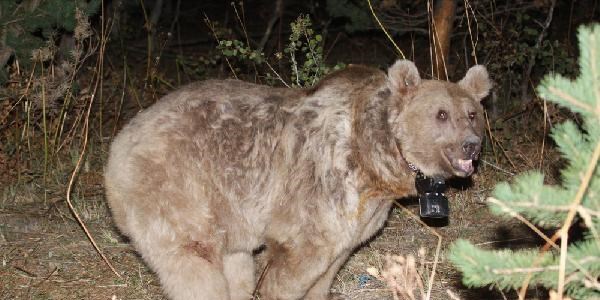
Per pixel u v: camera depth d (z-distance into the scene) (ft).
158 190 13.56
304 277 13.94
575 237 15.74
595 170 10.94
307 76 19.25
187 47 35.53
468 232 17.70
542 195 10.84
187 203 13.61
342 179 13.74
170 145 13.62
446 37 20.08
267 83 21.63
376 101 13.78
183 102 13.83
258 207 13.94
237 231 14.03
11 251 16.58
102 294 15.30
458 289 15.33
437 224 17.95
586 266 11.11
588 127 10.94
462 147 13.60
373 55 32.71
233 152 13.83
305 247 13.85
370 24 23.67
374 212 14.10
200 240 13.69
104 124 22.58
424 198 14.03
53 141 19.63
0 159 19.47
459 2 23.80
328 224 13.79
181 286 13.65
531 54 21.91
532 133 21.47
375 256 16.48
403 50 30.25
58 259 16.39
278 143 13.89
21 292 15.28
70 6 19.72
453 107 13.69
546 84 10.67
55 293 15.28
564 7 26.22
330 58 32.42
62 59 21.49
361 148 13.69
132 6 34.58
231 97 13.97
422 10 24.22
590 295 11.48
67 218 17.89
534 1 22.21
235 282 15.05
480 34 23.68
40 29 20.54
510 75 22.29
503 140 20.67
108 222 17.84
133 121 13.98
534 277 11.27
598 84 10.53
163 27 37.58
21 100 19.84
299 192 13.76
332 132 13.74
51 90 19.63
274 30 33.94
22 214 17.95
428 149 13.73
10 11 19.80
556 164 19.42
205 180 13.73
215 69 27.25
